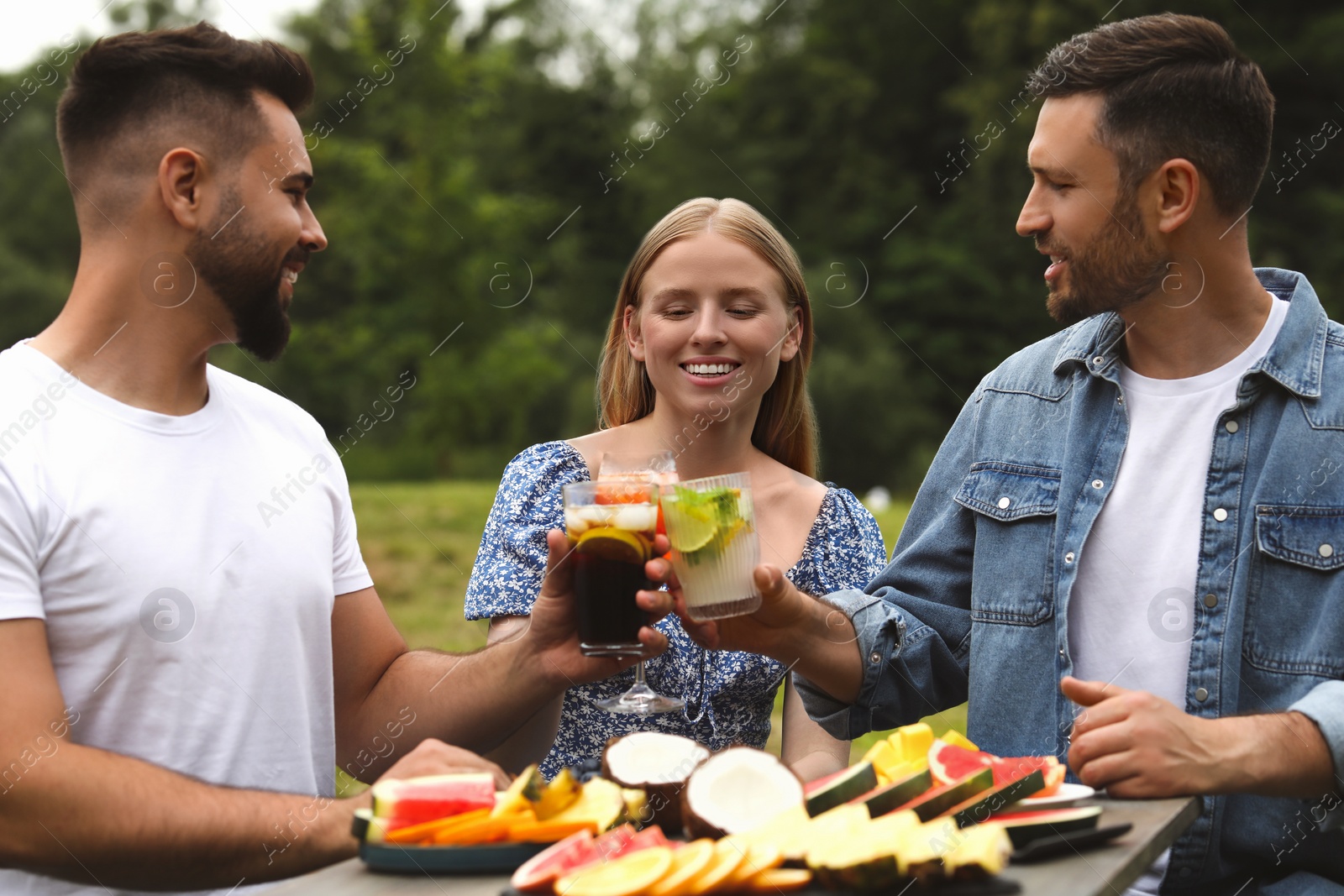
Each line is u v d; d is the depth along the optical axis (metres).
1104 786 1.60
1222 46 2.03
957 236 23.61
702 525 1.82
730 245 2.43
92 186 1.97
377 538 8.93
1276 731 1.64
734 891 1.24
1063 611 2.11
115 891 1.70
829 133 26.56
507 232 20.44
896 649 2.11
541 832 1.39
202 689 1.90
